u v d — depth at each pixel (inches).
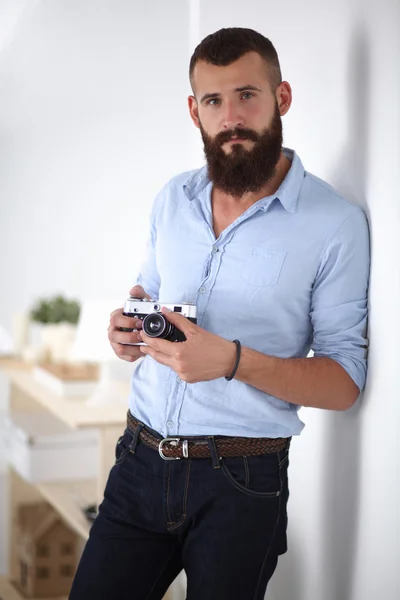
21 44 169.8
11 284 184.5
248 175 60.8
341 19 67.0
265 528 61.1
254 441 61.0
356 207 63.2
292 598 77.5
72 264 180.7
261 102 60.4
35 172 181.3
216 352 57.5
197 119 66.1
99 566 64.8
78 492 117.5
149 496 62.9
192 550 61.9
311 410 73.9
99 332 107.0
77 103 175.2
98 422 100.5
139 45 162.1
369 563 64.3
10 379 140.6
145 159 171.2
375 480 63.3
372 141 62.8
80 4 159.8
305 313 62.8
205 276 63.7
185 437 61.6
